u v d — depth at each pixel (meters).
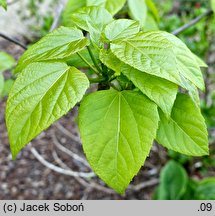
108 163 0.33
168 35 0.39
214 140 1.21
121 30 0.39
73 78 0.35
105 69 0.38
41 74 0.35
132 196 1.25
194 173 1.29
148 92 0.34
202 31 1.16
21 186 1.29
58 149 1.41
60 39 0.38
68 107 0.33
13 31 1.86
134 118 0.34
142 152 0.33
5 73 1.26
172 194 1.04
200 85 0.38
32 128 0.32
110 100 0.35
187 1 1.86
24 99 0.34
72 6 0.57
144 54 0.34
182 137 0.38
